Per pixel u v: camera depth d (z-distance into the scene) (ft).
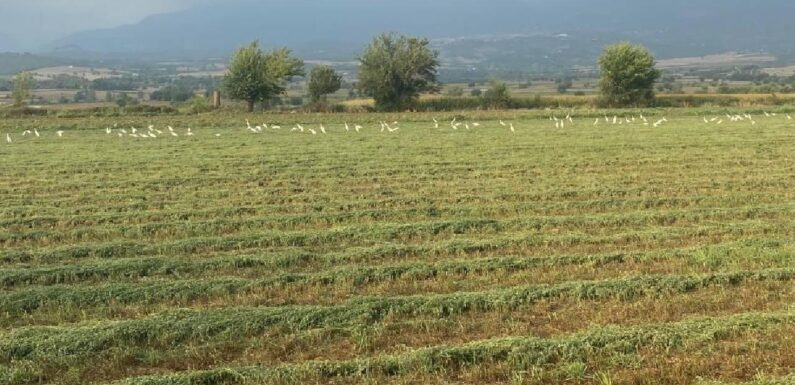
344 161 103.55
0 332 38.88
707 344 35.35
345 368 33.65
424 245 55.42
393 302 42.06
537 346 35.17
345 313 40.50
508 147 117.29
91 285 47.19
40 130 161.17
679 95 262.47
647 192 78.02
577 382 32.37
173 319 39.60
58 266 51.03
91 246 56.54
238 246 57.26
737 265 48.96
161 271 50.26
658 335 35.96
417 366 33.88
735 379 32.07
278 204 74.54
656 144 119.03
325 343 37.55
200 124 173.68
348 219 67.10
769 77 601.21
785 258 49.62
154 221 67.82
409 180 88.02
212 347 36.81
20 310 43.01
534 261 50.80
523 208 70.18
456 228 61.87
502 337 36.83
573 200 74.64
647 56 236.22
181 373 33.55
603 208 70.79
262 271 50.39
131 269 50.29
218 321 39.29
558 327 38.73
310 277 47.80
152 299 44.37
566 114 192.34
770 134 133.49
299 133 149.79
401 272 49.06
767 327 36.86
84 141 136.36
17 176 93.61
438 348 35.04
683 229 59.72
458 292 44.11
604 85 237.25
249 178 90.27
